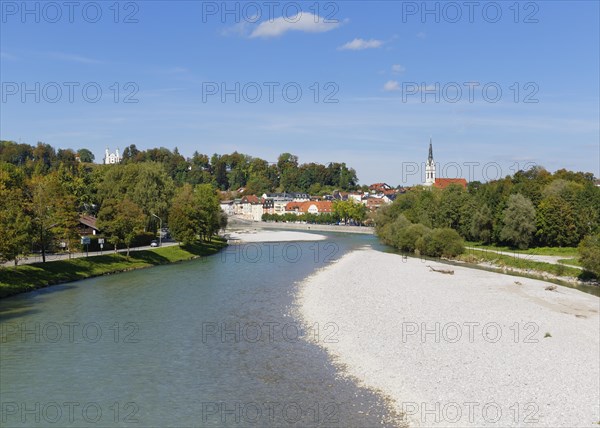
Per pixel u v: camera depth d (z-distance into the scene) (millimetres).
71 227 83188
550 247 110062
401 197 157125
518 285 69125
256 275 81375
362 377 34656
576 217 108688
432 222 136750
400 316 50594
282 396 31594
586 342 42062
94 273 79438
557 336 43688
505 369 35375
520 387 32250
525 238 109688
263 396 31594
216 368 36625
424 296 60719
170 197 127000
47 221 73875
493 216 120688
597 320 49875
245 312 53938
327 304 57312
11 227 64688
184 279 76750
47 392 32094
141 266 91125
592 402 30031
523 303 56812
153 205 117500
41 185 86000
